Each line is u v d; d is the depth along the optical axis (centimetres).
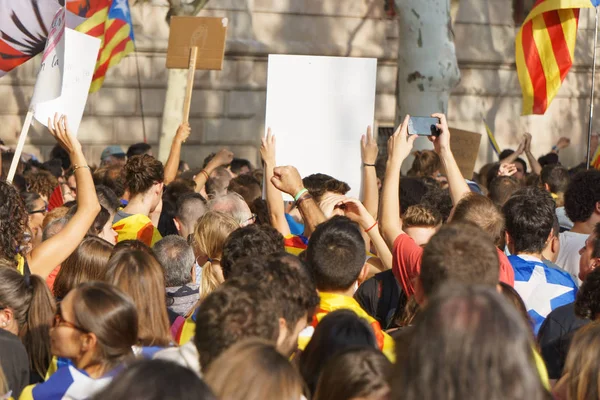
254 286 692
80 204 1030
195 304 1073
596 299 888
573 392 742
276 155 1327
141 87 4178
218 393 524
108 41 2583
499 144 5078
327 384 635
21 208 1013
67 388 731
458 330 448
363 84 1320
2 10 1521
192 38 1930
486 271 723
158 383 434
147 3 4159
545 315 1006
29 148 3925
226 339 664
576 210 1282
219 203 1356
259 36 4478
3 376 775
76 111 1238
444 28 2875
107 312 740
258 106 4450
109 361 746
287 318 745
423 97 2892
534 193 1062
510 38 5050
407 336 484
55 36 1214
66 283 1044
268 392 521
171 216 1772
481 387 440
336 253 868
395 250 956
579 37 5181
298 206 1105
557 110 5206
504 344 444
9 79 3862
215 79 4347
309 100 1320
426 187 1496
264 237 967
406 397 457
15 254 1000
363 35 4700
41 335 918
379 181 1941
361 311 872
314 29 4594
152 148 4231
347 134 1323
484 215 1012
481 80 5006
